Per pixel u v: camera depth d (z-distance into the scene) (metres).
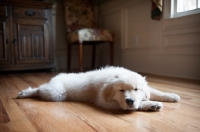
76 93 0.97
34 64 2.37
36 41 2.36
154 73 2.07
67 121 0.69
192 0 1.65
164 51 1.91
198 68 1.60
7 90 1.28
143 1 2.12
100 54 3.16
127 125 0.65
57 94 0.96
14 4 2.21
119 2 2.54
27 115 0.76
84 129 0.62
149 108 0.79
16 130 0.61
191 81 1.53
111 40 2.41
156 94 0.95
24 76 2.04
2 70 2.20
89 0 2.77
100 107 0.86
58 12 2.84
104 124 0.66
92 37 2.26
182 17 1.68
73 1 2.65
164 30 1.88
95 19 2.84
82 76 1.03
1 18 2.15
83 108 0.85
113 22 2.74
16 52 2.26
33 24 2.32
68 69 2.68
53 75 2.11
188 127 0.62
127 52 2.51
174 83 1.45
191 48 1.64
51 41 2.45
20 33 2.26
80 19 2.67
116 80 0.80
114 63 2.79
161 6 1.81
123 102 0.74
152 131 0.59
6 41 2.20
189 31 1.64
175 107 0.84
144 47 2.16
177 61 1.78
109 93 0.81
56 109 0.84
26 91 1.06
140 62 2.28
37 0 2.31
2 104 0.92
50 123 0.67
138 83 0.79
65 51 2.94
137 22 2.25
